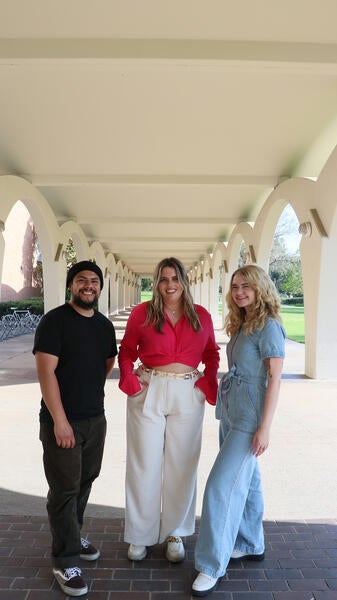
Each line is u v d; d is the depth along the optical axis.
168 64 5.32
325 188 7.58
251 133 7.94
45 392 2.47
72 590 2.46
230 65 5.35
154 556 2.88
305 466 4.29
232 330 2.80
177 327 2.78
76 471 2.54
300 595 2.51
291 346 13.79
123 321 21.62
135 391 2.76
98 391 2.67
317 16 4.97
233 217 14.30
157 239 18.94
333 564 2.79
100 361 2.66
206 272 24.17
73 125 7.75
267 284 2.66
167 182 9.81
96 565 2.76
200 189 11.61
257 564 2.79
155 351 2.77
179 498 2.83
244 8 4.89
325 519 3.32
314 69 5.44
